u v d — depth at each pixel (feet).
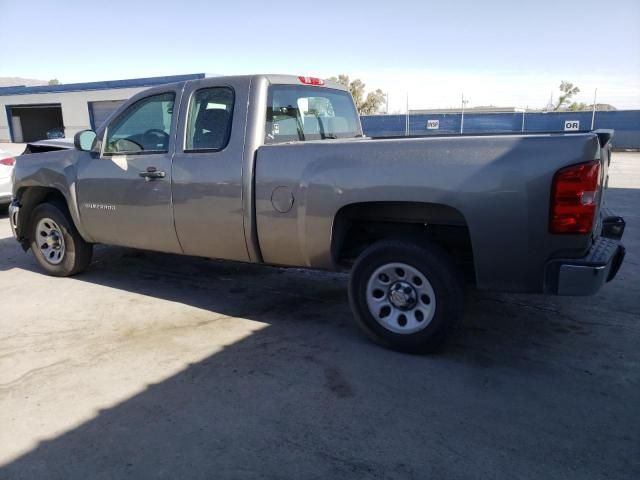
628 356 12.63
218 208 14.16
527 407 10.39
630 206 34.27
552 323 14.71
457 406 10.43
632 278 18.67
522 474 8.43
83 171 17.08
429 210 12.39
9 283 18.57
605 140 11.39
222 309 15.89
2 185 30.55
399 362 12.34
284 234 13.33
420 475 8.43
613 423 9.84
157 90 15.55
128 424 9.84
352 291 13.06
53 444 9.27
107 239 17.24
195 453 8.98
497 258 11.22
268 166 13.26
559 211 10.52
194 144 14.74
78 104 121.49
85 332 14.14
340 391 11.01
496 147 10.91
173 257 21.98
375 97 175.22
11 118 135.23
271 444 9.22
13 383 11.39
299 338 13.71
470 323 14.71
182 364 12.23
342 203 12.32
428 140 11.55
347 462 8.75
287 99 14.92
